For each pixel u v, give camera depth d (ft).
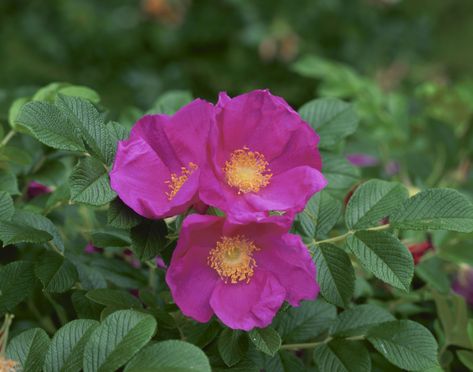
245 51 7.40
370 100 3.52
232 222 1.94
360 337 2.18
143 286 2.35
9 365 1.97
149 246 2.05
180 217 2.04
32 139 2.57
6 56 7.71
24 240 2.06
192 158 2.08
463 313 2.35
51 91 2.47
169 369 1.87
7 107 2.92
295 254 1.98
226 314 1.99
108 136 2.11
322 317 2.26
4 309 2.15
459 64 7.91
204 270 2.02
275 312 1.99
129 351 1.91
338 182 2.41
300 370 2.20
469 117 3.58
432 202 2.10
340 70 3.71
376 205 2.15
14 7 8.05
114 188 1.99
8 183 2.34
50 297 2.30
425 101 3.96
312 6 7.31
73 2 8.00
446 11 8.33
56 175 2.51
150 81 7.50
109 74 7.86
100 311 2.20
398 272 2.05
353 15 7.43
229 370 2.08
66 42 7.95
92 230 2.42
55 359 2.00
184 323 2.15
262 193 2.05
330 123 2.45
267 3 7.38
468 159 3.25
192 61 7.59
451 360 2.40
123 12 8.08
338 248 2.13
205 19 7.63
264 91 2.04
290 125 2.07
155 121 2.06
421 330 2.11
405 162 3.12
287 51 7.23
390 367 2.27
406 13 7.83
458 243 2.52
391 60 7.52
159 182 2.06
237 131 2.06
